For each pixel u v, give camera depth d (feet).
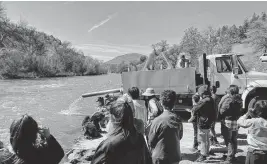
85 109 61.31
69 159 25.89
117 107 11.13
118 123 11.07
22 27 322.14
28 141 10.24
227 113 22.18
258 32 248.93
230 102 21.99
